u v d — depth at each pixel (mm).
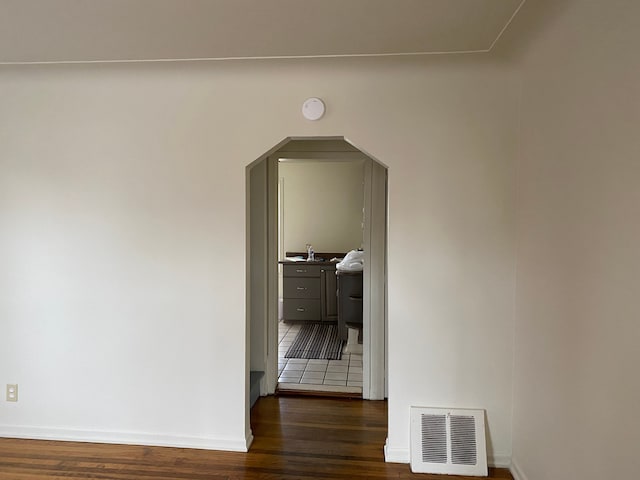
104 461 2410
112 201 2539
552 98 1836
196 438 2551
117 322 2566
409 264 2379
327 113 2377
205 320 2516
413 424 2379
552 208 1837
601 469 1434
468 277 2354
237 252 2477
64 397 2621
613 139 1366
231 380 2516
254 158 2434
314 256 5879
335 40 1987
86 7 1681
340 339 4703
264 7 1675
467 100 2307
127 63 2277
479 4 1646
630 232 1275
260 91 2414
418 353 2398
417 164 2350
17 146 2572
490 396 2367
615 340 1353
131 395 2580
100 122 2518
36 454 2475
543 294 1931
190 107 2463
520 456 2225
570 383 1659
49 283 2600
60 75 2443
